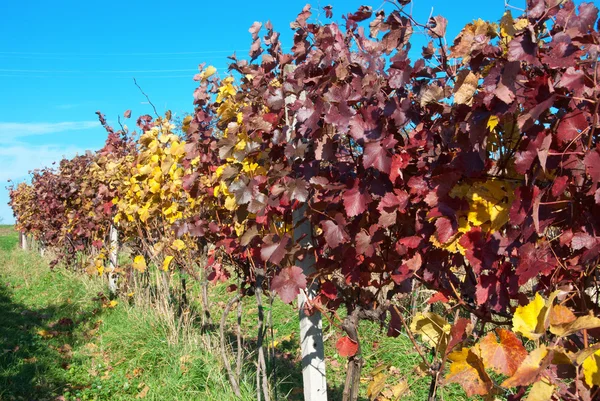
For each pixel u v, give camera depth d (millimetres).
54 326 6660
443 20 1885
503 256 1634
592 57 1311
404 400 3758
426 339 1914
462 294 1948
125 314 6629
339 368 4785
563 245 1465
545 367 1161
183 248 4812
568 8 1463
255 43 3311
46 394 4617
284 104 2711
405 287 2246
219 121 3699
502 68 1428
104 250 7875
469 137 1520
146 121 5703
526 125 1360
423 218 1912
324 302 2514
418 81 1982
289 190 2379
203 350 4852
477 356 1432
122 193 6473
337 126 2021
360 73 2164
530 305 1318
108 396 4543
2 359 5363
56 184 10211
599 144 1271
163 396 4234
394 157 1950
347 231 2211
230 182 3096
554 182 1358
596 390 1224
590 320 1174
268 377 4305
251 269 3777
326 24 2430
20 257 14094
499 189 1638
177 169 4855
